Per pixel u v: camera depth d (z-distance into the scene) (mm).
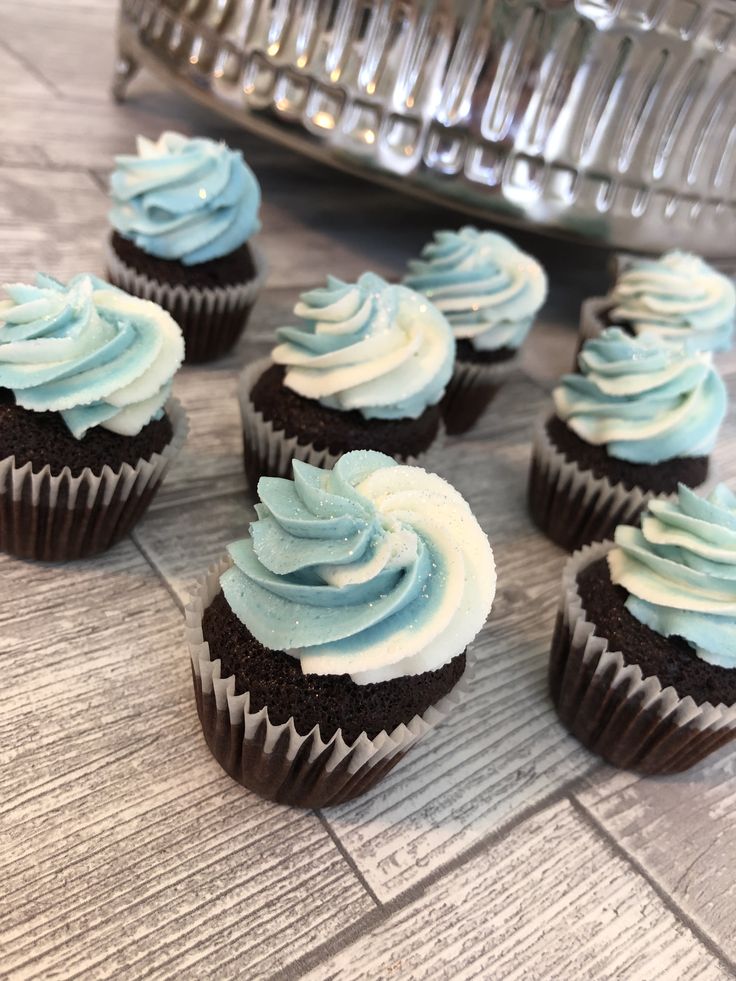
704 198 271
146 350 147
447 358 174
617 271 287
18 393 139
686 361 188
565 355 284
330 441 168
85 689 137
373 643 114
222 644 121
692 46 234
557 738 156
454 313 207
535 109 239
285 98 254
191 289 201
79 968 106
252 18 251
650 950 126
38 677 137
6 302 150
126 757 130
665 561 144
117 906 113
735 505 154
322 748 117
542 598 186
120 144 303
